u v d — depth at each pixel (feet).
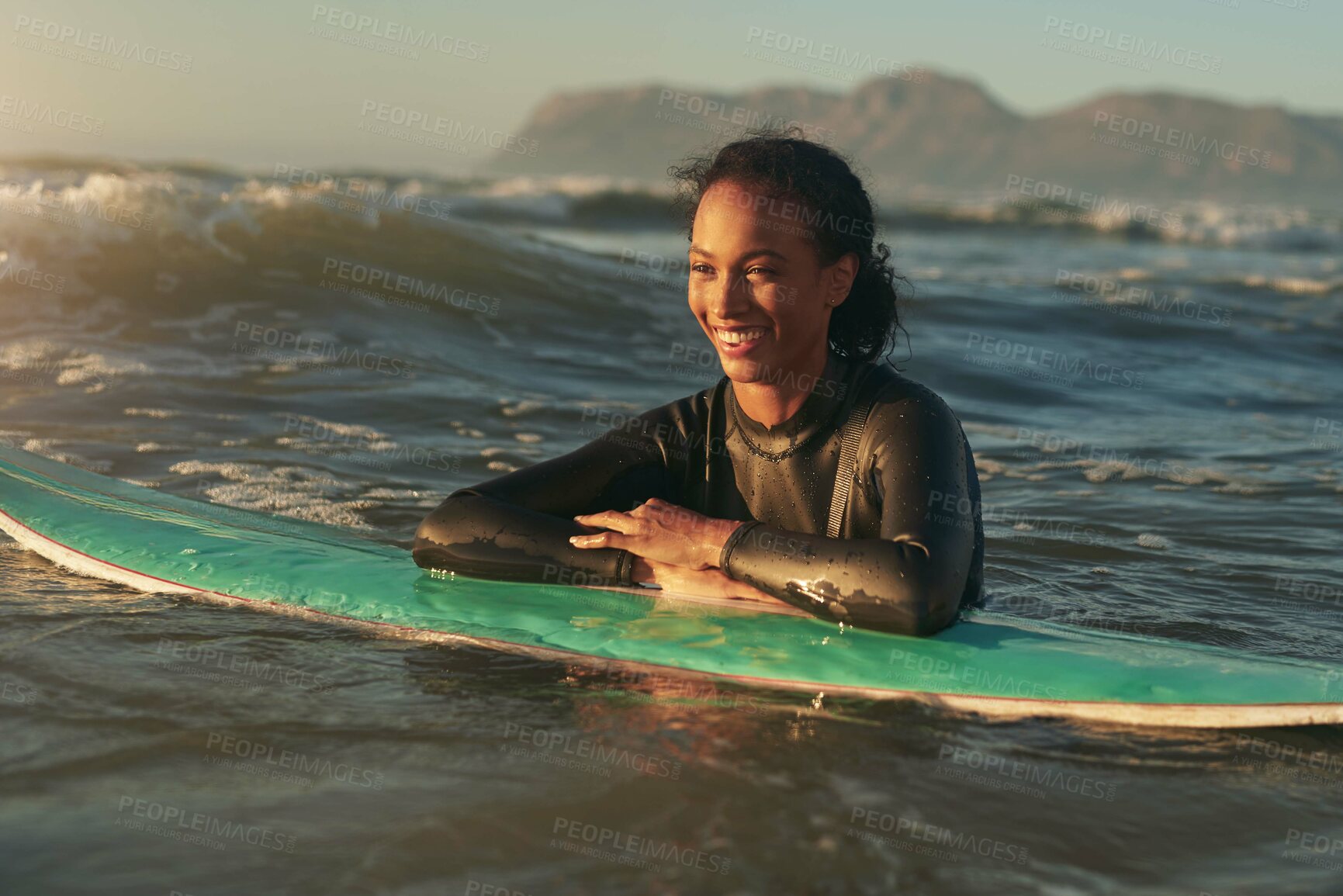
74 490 11.94
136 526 10.86
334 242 29.96
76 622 8.86
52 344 20.72
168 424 16.60
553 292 30.14
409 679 8.03
